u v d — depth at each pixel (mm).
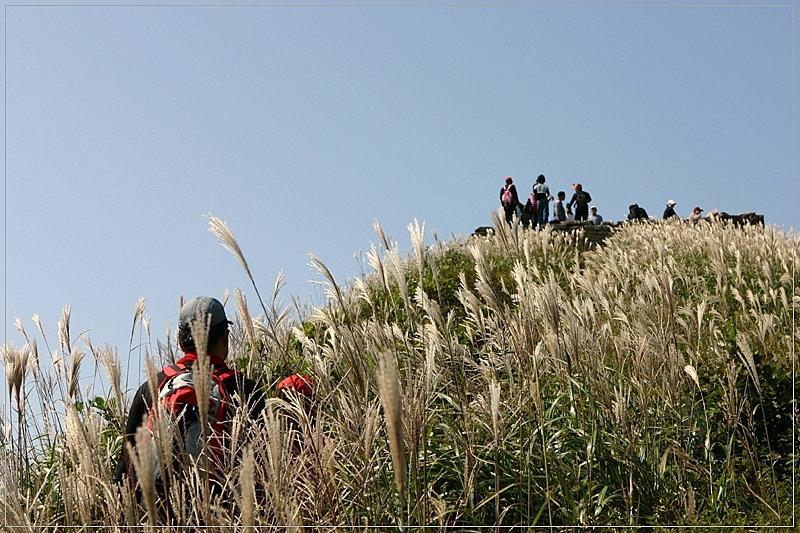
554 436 6352
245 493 3232
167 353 7445
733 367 7168
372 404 5516
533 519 5902
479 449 6098
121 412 4113
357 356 5699
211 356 5488
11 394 6223
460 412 6414
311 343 5988
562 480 6008
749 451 6961
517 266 7039
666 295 7668
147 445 3217
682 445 7051
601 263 16531
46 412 6820
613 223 31594
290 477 4633
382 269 6766
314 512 5039
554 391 7191
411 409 5008
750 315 11547
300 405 5246
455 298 13164
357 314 7137
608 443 6516
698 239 18578
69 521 4512
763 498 6688
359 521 5328
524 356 6434
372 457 5574
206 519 4160
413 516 5445
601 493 6070
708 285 14633
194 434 5008
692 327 8688
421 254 7074
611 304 9117
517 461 6203
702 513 6402
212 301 5633
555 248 18844
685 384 7754
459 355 6555
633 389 7395
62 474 4586
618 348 7531
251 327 5938
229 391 5352
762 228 19625
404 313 9930
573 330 6754
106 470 4422
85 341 6957
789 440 7445
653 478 6508
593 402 6578
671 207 31406
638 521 6102
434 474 5906
